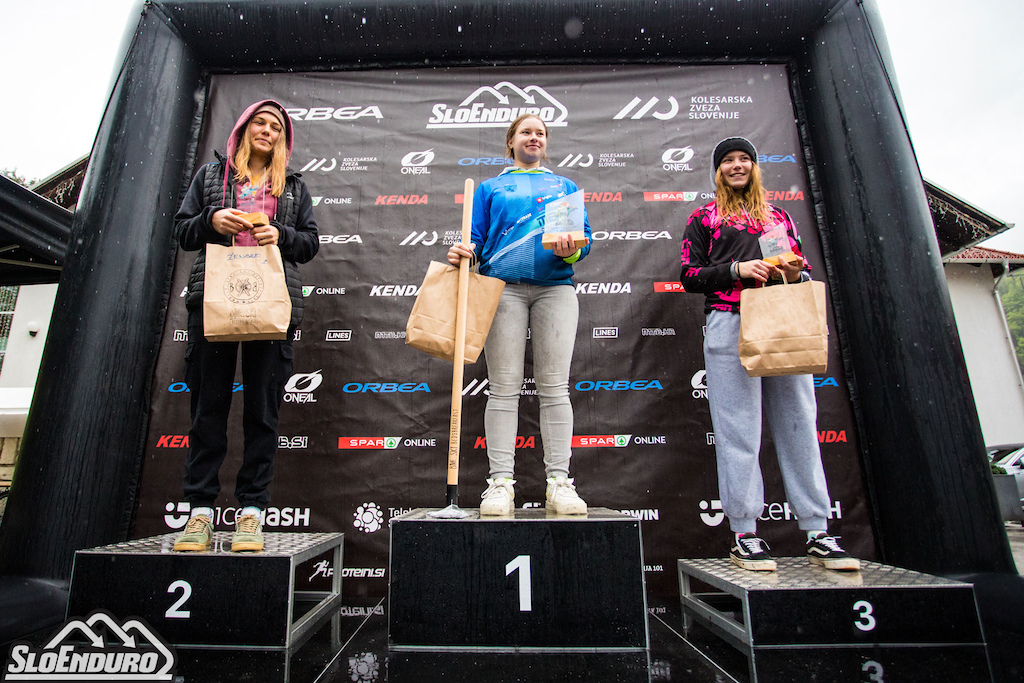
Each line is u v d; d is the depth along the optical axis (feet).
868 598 4.78
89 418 6.83
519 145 6.80
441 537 4.86
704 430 7.70
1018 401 28.30
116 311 7.24
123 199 7.57
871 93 8.02
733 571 5.54
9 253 12.69
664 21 8.64
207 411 5.70
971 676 4.11
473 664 4.38
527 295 6.27
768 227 6.35
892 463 7.07
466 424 7.67
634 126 8.88
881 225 7.55
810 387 5.96
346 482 7.50
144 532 7.22
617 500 7.47
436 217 8.48
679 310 8.13
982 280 29.86
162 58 8.32
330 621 5.82
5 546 6.40
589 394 7.80
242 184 6.41
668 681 4.06
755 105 8.96
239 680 4.13
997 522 6.57
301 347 7.95
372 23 8.63
